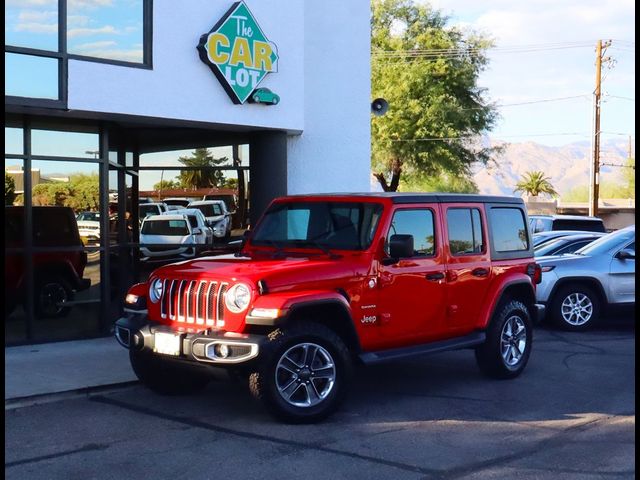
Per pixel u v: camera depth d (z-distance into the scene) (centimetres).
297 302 680
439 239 830
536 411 765
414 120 3866
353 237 780
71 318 1105
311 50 1363
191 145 1327
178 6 1115
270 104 1223
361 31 1419
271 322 670
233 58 1165
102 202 1130
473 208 880
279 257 800
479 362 902
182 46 1121
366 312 752
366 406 779
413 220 810
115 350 1031
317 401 705
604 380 909
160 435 675
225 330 694
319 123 1373
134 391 840
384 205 785
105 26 1051
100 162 1123
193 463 601
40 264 1073
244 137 1316
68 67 1009
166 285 743
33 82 990
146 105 1084
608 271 1313
